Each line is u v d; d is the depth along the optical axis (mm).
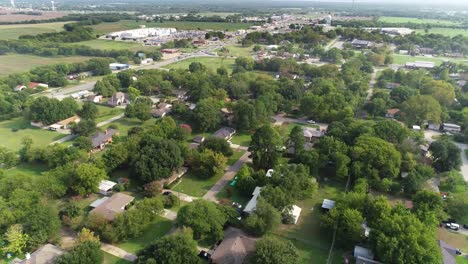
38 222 79062
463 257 80125
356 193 92375
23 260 70938
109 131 141625
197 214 82500
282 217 90750
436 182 110938
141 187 104812
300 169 103375
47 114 149875
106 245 80812
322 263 77688
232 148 135625
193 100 191000
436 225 84250
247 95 196500
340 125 135625
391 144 120812
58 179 98562
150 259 66875
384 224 76188
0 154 114938
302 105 167125
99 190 102188
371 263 73500
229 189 105250
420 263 68438
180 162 109812
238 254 72438
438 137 148625
